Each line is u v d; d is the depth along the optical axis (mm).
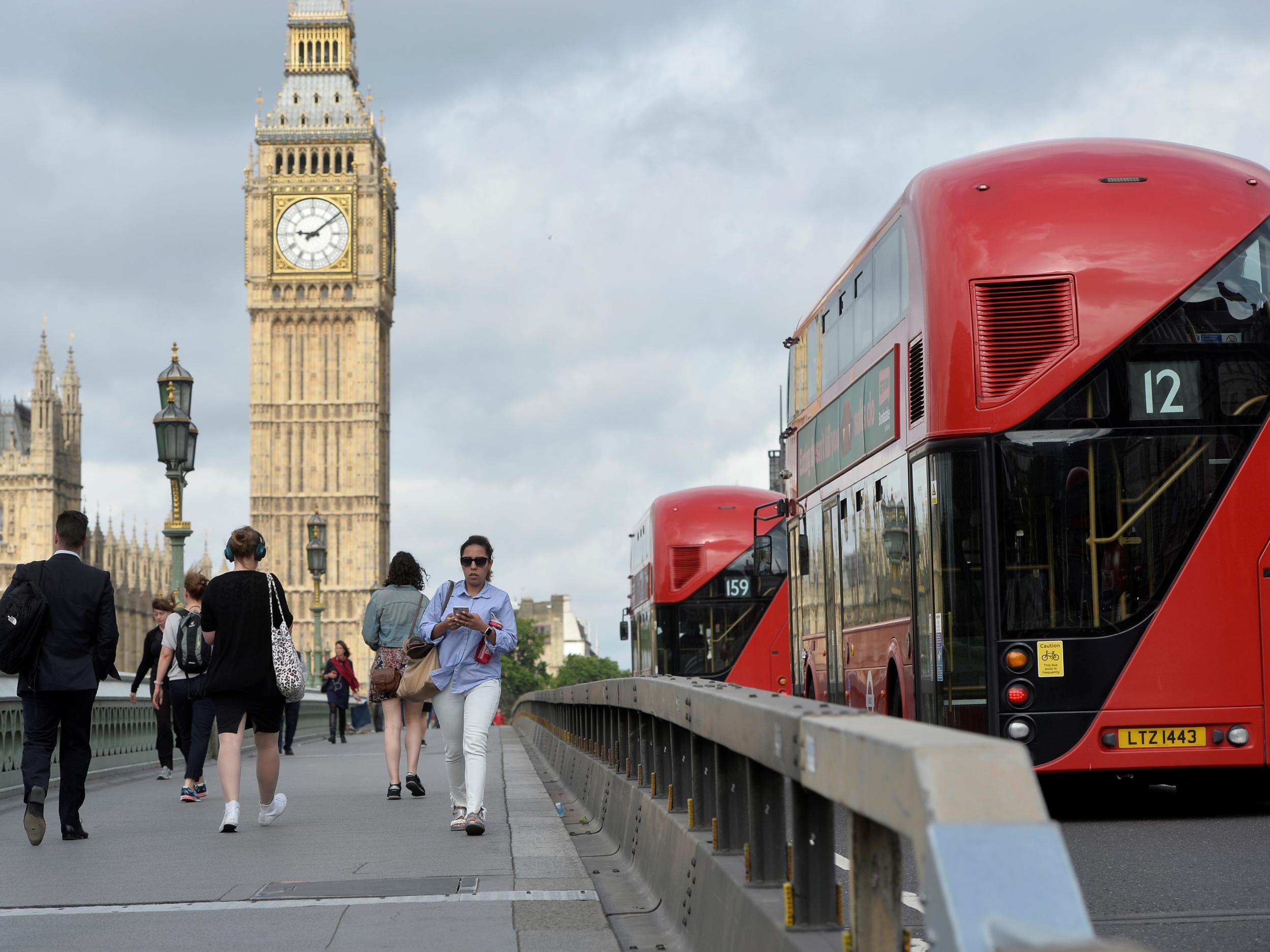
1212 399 11203
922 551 11602
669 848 7715
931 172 12133
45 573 11133
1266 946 6105
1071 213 11328
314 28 128250
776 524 27594
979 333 11273
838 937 4547
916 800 2729
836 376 15672
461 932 6844
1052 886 2512
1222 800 12664
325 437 125438
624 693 10727
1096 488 11133
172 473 24859
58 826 12672
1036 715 11023
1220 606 11086
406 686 11750
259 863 9641
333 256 125688
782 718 4473
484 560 11594
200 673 15461
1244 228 11383
